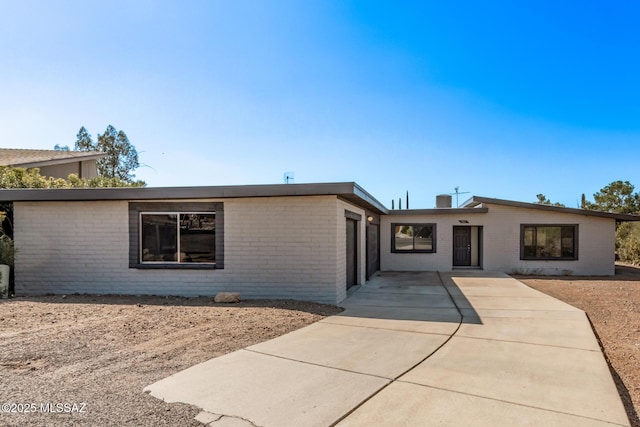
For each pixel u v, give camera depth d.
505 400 3.83
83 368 4.60
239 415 3.48
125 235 9.82
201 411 3.55
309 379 4.35
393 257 18.17
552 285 13.27
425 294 10.70
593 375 4.52
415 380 4.35
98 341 5.67
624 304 9.57
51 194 9.63
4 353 5.08
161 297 9.43
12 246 10.04
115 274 9.84
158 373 4.48
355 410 3.61
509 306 8.87
